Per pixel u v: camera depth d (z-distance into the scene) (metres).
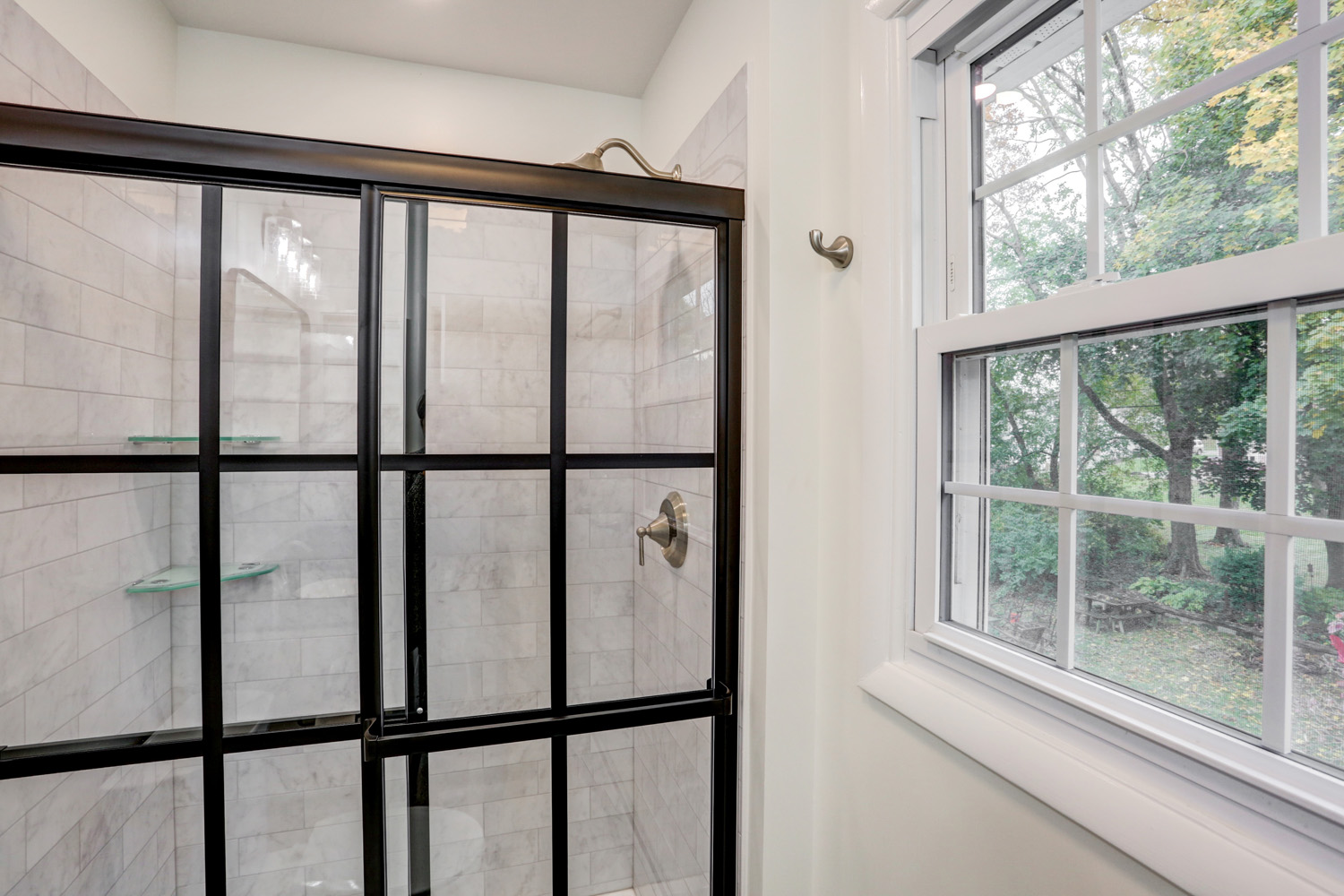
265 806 1.03
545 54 1.71
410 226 1.02
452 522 1.06
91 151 0.89
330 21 1.57
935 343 0.84
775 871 1.10
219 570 1.00
